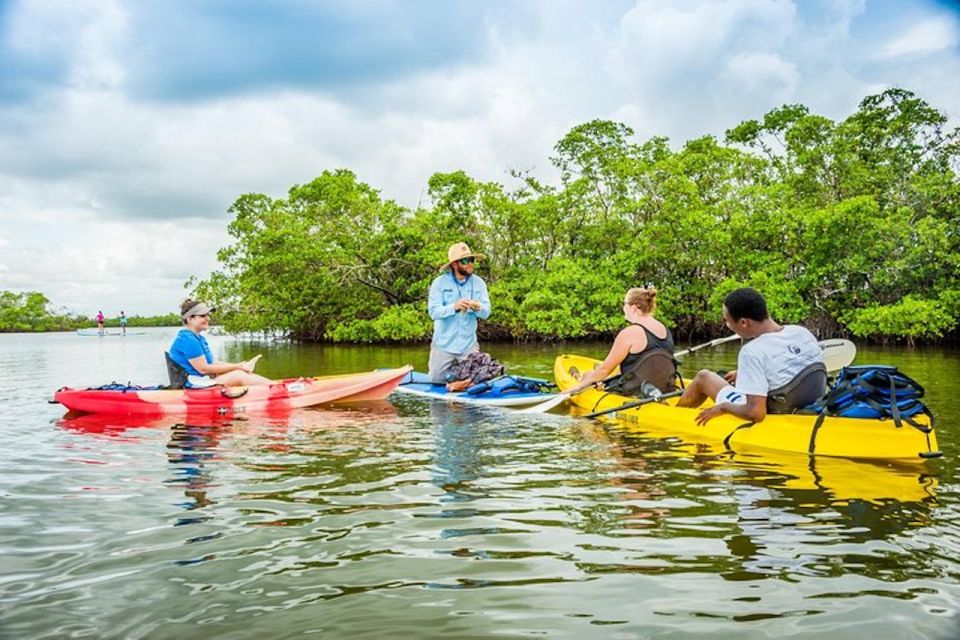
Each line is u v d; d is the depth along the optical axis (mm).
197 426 6559
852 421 4758
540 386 8609
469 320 9148
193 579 2684
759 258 21500
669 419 6078
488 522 3395
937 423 6117
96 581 2666
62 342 34094
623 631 2211
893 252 19969
